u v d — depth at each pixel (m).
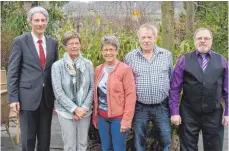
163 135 3.64
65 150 3.63
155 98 3.54
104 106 3.55
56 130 5.70
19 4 7.51
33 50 3.61
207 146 3.65
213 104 3.50
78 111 3.52
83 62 3.61
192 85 3.52
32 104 3.62
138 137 3.64
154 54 3.56
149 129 4.15
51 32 7.49
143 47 3.54
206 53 3.55
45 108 3.73
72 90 3.56
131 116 3.49
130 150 4.23
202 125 3.62
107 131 3.60
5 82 5.20
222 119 3.66
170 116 3.71
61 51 4.52
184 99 3.65
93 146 4.61
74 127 3.63
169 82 3.62
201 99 3.50
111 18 9.20
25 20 7.54
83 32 4.53
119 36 4.46
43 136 3.77
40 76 3.62
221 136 3.66
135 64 3.57
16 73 3.61
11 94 3.60
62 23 7.62
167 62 3.58
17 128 5.15
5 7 7.73
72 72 3.55
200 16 9.55
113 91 3.48
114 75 3.49
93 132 4.51
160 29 4.81
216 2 9.14
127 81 3.49
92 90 3.61
